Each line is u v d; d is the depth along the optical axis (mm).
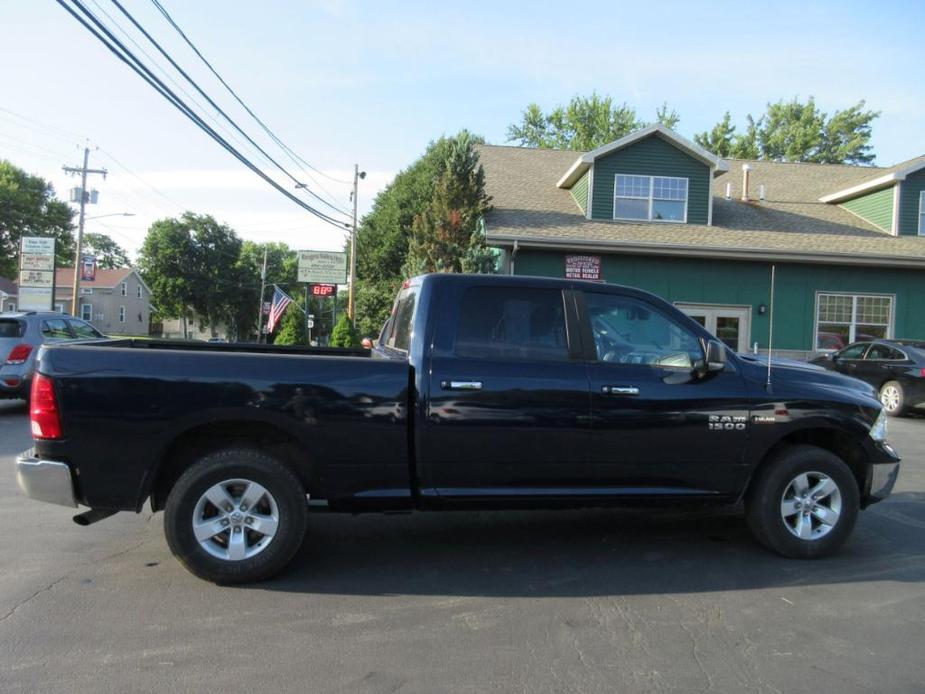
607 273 16875
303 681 3119
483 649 3447
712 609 3963
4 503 6066
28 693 2982
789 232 18094
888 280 17438
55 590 4125
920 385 12336
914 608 3992
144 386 4070
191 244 70250
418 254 19750
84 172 36062
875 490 4918
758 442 4691
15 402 13102
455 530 5422
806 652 3439
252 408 4156
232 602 3984
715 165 18141
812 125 42625
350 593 4145
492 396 4395
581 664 3305
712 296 17062
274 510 4215
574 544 5113
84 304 59219
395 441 4332
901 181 18422
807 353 17281
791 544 4758
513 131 41562
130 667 3223
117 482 4070
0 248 56250
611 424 4516
